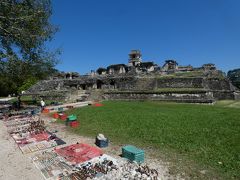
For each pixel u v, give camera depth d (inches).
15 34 871.7
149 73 2036.2
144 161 370.0
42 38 1076.5
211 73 1830.7
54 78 2564.0
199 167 338.3
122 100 1654.8
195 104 1270.9
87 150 431.2
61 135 576.7
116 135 549.6
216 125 617.3
